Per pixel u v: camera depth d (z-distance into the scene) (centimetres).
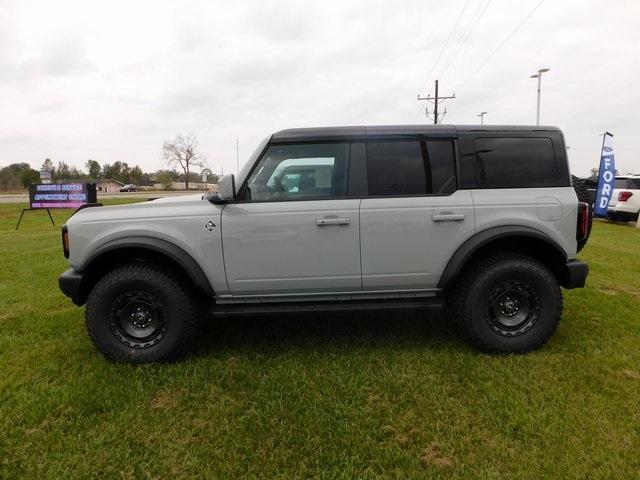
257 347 353
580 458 217
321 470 215
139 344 325
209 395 281
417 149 331
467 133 333
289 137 328
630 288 509
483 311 327
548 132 339
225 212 321
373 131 331
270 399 276
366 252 325
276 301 338
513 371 302
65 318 427
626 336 360
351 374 304
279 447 231
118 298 320
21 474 214
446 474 210
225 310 329
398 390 282
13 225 1517
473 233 325
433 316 420
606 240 924
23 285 568
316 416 256
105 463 221
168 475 213
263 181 328
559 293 327
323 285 330
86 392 283
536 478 206
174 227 321
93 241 322
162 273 322
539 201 329
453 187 330
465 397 272
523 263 323
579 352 330
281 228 320
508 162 335
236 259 323
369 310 330
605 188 1230
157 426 249
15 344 364
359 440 235
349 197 327
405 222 323
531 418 248
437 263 328
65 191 1897
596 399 266
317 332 383
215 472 215
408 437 237
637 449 223
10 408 268
